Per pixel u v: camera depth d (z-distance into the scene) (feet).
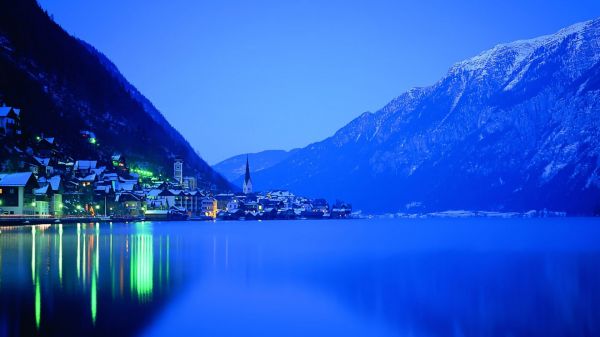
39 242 384.47
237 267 295.69
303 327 167.43
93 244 385.91
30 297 180.75
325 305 197.36
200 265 300.40
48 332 141.18
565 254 377.91
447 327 170.09
